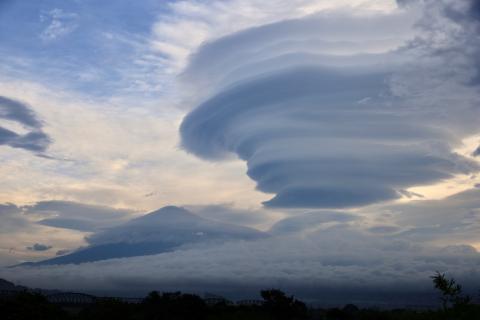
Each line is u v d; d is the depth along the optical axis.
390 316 66.44
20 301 65.00
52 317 66.62
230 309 86.56
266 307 88.56
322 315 97.75
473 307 45.75
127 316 74.62
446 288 47.44
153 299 82.31
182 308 79.25
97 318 71.56
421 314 53.78
